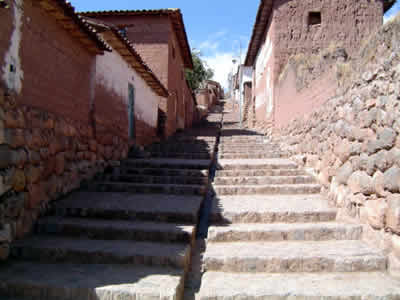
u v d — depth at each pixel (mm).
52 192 5211
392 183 3711
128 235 4434
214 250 4090
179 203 5484
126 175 6859
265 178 6727
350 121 4910
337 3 11102
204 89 31688
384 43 4117
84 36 5809
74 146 5945
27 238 4324
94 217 5027
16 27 4230
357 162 4617
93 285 3229
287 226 4664
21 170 4273
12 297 3260
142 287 3184
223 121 23844
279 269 3773
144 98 10609
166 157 9422
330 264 3758
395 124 3717
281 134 10008
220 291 3232
